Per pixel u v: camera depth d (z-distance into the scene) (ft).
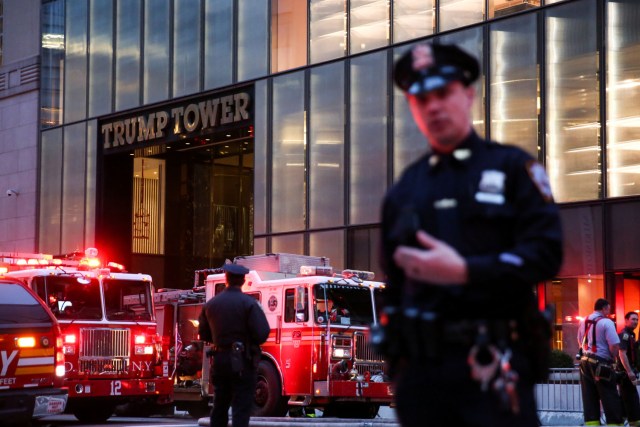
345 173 88.33
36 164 119.85
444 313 11.17
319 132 90.79
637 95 70.74
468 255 11.20
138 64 109.19
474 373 10.93
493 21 78.89
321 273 60.54
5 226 122.93
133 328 61.77
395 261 11.93
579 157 73.31
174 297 71.61
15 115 123.54
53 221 117.29
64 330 58.59
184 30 104.42
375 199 86.02
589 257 72.08
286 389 58.39
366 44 87.76
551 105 75.15
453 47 11.43
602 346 50.16
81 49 116.16
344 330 58.29
